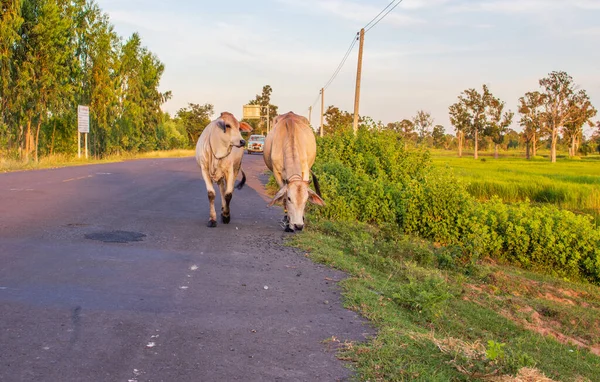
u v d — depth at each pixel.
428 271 8.56
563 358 6.70
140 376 3.59
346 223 11.31
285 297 5.62
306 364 3.98
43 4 28.48
